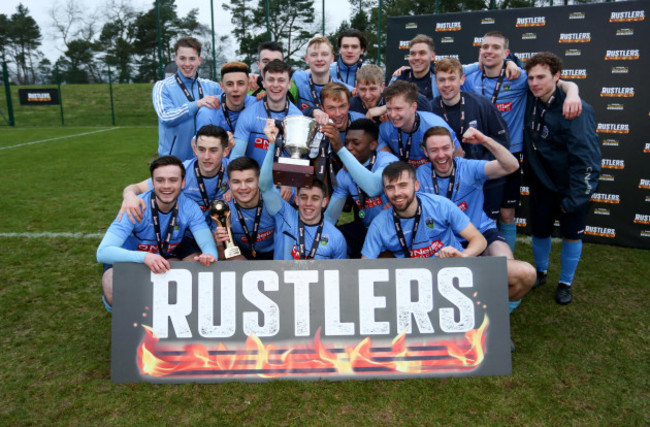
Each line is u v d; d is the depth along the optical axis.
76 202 6.98
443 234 3.14
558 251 5.05
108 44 46.25
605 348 3.12
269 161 3.16
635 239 5.09
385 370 2.77
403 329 2.79
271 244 3.57
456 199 3.40
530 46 5.27
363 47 4.84
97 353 3.07
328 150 3.34
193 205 3.25
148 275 2.80
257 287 2.79
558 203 3.84
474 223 3.47
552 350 3.10
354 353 2.77
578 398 2.61
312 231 3.20
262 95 3.83
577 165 3.55
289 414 2.47
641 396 2.63
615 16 4.87
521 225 5.69
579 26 5.03
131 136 16.94
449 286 2.81
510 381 2.75
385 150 3.76
